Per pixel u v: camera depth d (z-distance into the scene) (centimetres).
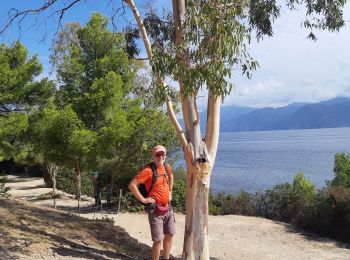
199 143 846
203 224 829
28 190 3045
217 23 712
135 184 714
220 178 4478
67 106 2023
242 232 1695
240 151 12462
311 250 1474
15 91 2355
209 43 719
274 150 12188
